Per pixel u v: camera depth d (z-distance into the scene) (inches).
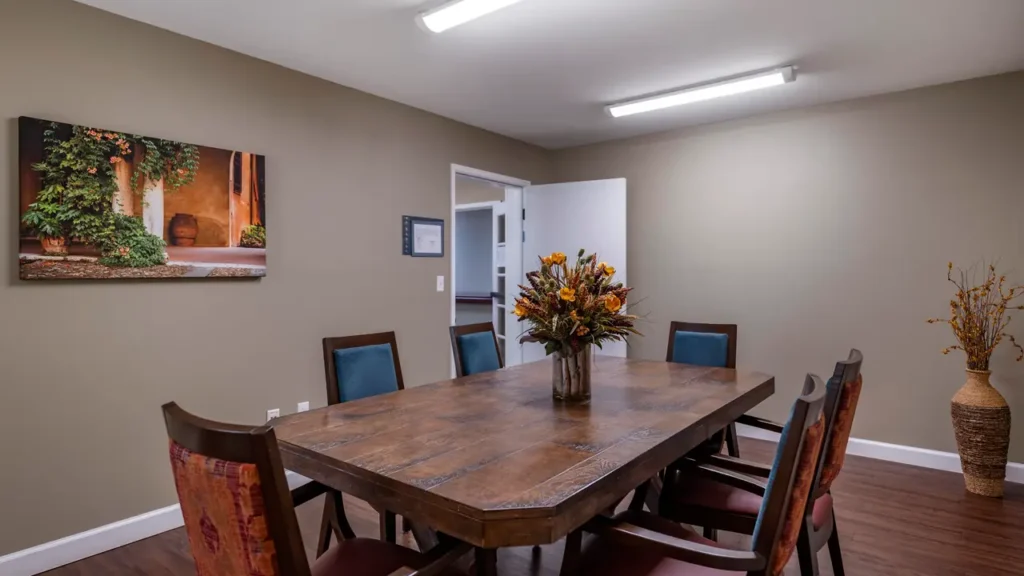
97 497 95.8
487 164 176.6
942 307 134.6
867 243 144.1
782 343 157.2
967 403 119.1
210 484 39.7
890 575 87.4
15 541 87.3
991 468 116.8
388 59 118.3
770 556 48.6
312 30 104.3
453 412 75.9
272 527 38.8
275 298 121.0
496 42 109.7
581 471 53.1
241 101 114.8
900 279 139.9
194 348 108.2
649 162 181.5
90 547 94.3
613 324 79.5
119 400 98.3
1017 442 125.9
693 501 73.2
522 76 128.6
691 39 108.1
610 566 57.2
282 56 116.5
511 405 79.7
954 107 132.5
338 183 133.3
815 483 63.1
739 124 163.3
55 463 91.3
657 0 93.0
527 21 100.9
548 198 190.7
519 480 50.9
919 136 136.9
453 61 119.6
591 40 109.0
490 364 119.2
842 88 137.0
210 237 109.0
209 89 109.8
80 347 93.8
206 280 109.7
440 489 48.8
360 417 73.4
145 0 92.5
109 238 95.7
